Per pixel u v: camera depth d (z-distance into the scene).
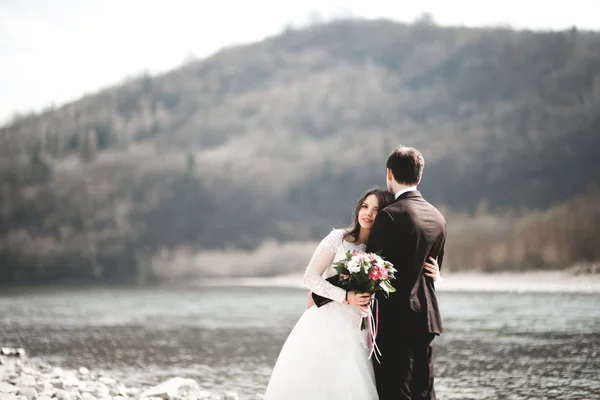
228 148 131.12
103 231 89.38
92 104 167.62
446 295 29.34
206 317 22.84
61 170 111.38
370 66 159.12
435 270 5.53
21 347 15.06
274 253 69.81
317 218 91.00
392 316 5.38
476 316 19.81
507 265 40.12
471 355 12.71
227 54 185.88
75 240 86.44
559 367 11.17
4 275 78.25
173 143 141.88
